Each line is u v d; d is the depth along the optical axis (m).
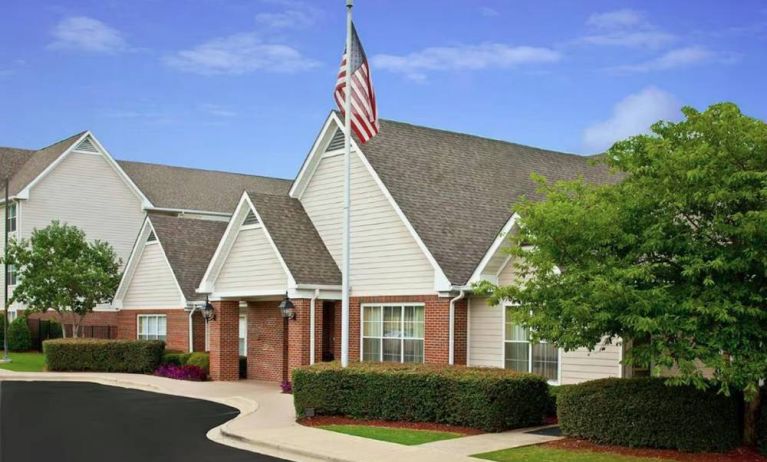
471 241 24.97
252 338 32.06
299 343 26.36
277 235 27.58
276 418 20.52
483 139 31.22
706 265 13.05
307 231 28.47
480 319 23.42
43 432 18.62
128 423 20.22
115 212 53.19
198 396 26.48
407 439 16.81
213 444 17.00
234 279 29.98
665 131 14.99
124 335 40.97
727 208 13.76
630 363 14.05
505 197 27.94
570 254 14.88
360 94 21.06
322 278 26.94
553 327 14.54
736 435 15.05
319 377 20.28
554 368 21.52
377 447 15.80
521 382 18.34
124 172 53.19
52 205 50.69
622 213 14.55
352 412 19.94
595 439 15.85
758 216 12.75
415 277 24.62
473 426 18.06
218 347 30.94
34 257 41.66
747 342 13.27
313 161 28.80
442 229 24.89
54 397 26.52
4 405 24.16
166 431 18.88
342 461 14.60
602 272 14.12
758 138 13.30
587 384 16.33
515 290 15.41
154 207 54.00
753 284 13.66
